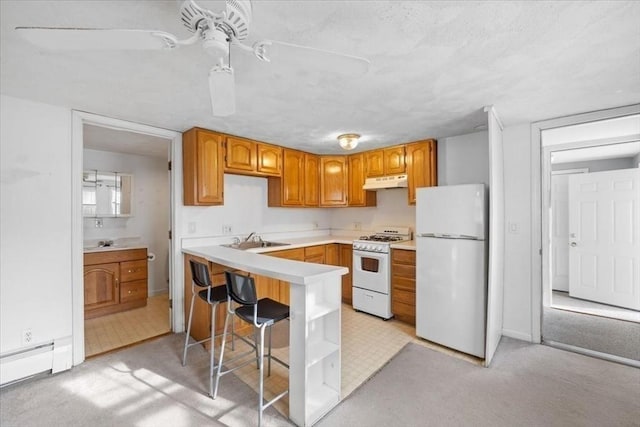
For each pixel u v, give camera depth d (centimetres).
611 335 295
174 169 301
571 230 425
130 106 231
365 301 354
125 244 407
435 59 159
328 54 115
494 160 240
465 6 117
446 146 337
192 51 150
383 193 415
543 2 115
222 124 278
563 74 178
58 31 95
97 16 123
